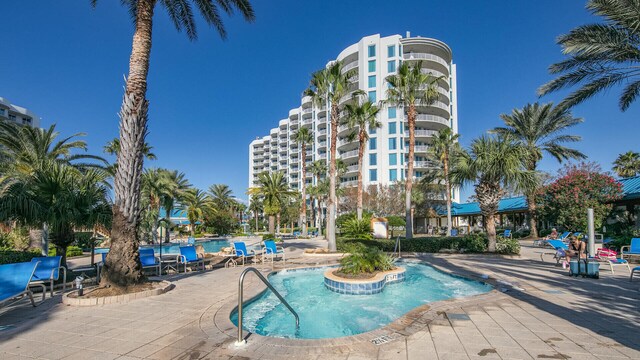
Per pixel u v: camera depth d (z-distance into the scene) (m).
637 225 19.45
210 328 4.61
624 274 9.04
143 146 7.78
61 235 9.70
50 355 3.72
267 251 12.80
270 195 35.22
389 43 49.34
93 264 10.73
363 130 20.53
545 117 23.81
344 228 19.80
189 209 40.25
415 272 11.03
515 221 38.00
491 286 7.80
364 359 3.53
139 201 7.56
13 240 15.83
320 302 7.47
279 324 5.92
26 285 5.72
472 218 49.12
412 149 17.92
